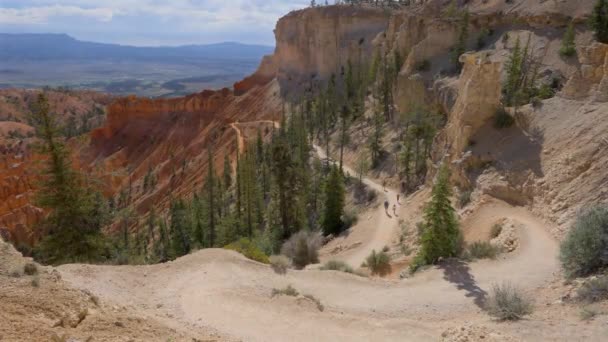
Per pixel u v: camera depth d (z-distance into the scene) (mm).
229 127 113875
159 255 59188
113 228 80812
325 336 14953
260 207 62188
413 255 29359
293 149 79938
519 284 18938
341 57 118312
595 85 30703
